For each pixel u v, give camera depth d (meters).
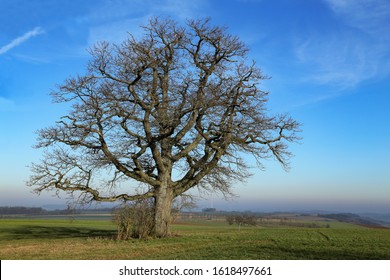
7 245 23.19
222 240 23.59
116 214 25.69
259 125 26.97
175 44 26.36
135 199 26.12
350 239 22.94
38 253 19.20
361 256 16.62
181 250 19.75
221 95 25.89
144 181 26.58
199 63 27.02
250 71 26.66
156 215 26.48
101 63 25.19
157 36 26.31
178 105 25.53
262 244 20.97
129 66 24.94
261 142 27.39
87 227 41.16
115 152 26.00
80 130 25.08
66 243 23.73
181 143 27.81
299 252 17.83
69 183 25.12
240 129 26.62
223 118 26.53
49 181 24.83
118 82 25.64
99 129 25.12
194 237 25.56
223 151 27.30
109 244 22.73
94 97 24.59
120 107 24.80
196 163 27.39
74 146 25.42
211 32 26.48
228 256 17.00
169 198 27.06
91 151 25.80
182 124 26.77
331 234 26.52
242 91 26.41
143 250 20.02
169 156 27.31
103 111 24.77
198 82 25.98
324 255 16.91
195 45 26.92
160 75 26.69
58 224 46.00
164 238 25.31
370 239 22.89
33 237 29.12
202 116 26.41
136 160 26.08
